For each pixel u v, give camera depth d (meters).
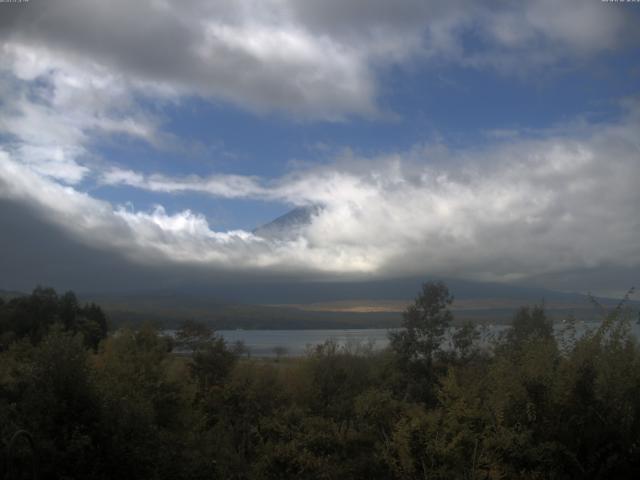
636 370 9.54
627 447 9.05
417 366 24.62
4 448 7.84
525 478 9.14
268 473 13.84
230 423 18.70
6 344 27.09
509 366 10.30
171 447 10.18
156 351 18.67
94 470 8.56
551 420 9.45
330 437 13.95
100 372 12.42
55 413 8.91
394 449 10.94
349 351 23.70
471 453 9.82
